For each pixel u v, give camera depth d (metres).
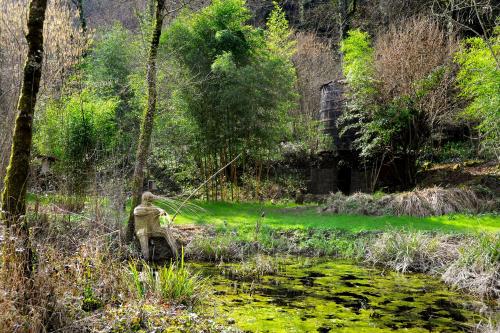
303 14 28.03
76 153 10.67
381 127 13.75
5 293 3.62
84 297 4.63
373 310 5.61
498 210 10.99
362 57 14.63
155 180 15.82
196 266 8.02
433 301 6.05
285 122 15.84
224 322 4.99
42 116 10.61
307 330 4.85
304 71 22.94
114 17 24.94
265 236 9.55
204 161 14.74
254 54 14.78
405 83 13.52
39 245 4.39
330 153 16.77
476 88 11.50
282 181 17.41
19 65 8.92
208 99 13.55
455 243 8.39
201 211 12.12
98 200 8.49
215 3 14.04
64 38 10.59
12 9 9.88
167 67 13.55
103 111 11.74
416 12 19.58
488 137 12.70
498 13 16.11
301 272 7.64
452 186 12.96
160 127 14.12
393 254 8.35
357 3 24.48
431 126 13.69
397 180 14.67
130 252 7.92
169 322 4.39
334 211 12.05
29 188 8.80
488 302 6.04
